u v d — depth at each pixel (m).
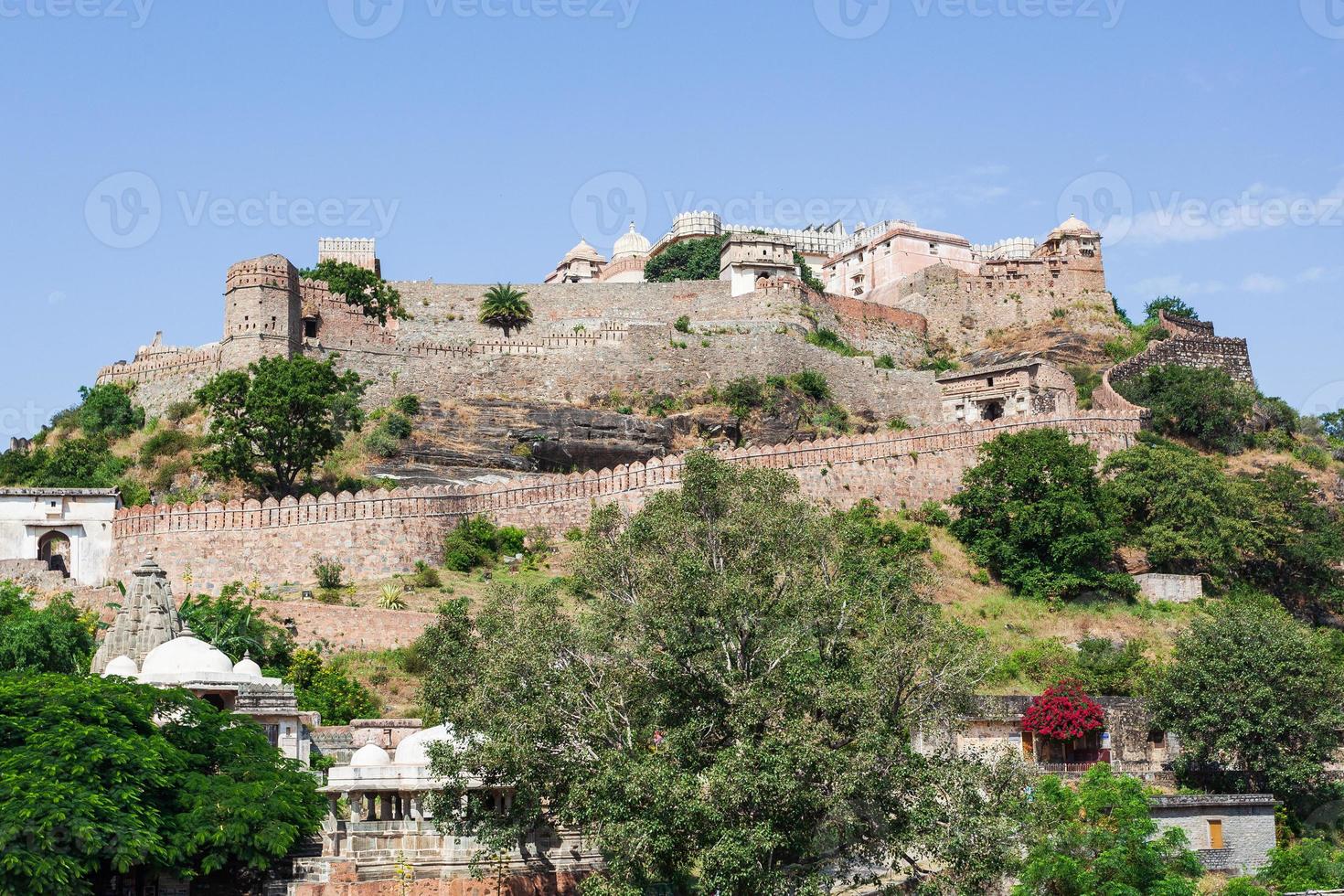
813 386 115.75
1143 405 112.06
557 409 109.56
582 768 49.97
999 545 89.50
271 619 75.81
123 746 45.44
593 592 60.41
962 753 55.12
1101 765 55.81
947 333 136.38
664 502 60.94
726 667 52.50
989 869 47.62
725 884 46.53
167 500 97.38
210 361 110.19
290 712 55.34
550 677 51.84
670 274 147.75
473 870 50.50
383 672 73.44
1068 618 84.75
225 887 48.38
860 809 48.91
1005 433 94.31
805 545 58.38
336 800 52.00
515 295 122.56
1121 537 91.50
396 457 103.19
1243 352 126.31
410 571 85.50
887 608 56.25
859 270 148.12
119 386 113.12
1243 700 64.69
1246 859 56.47
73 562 85.56
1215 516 91.88
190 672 55.75
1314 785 64.69
